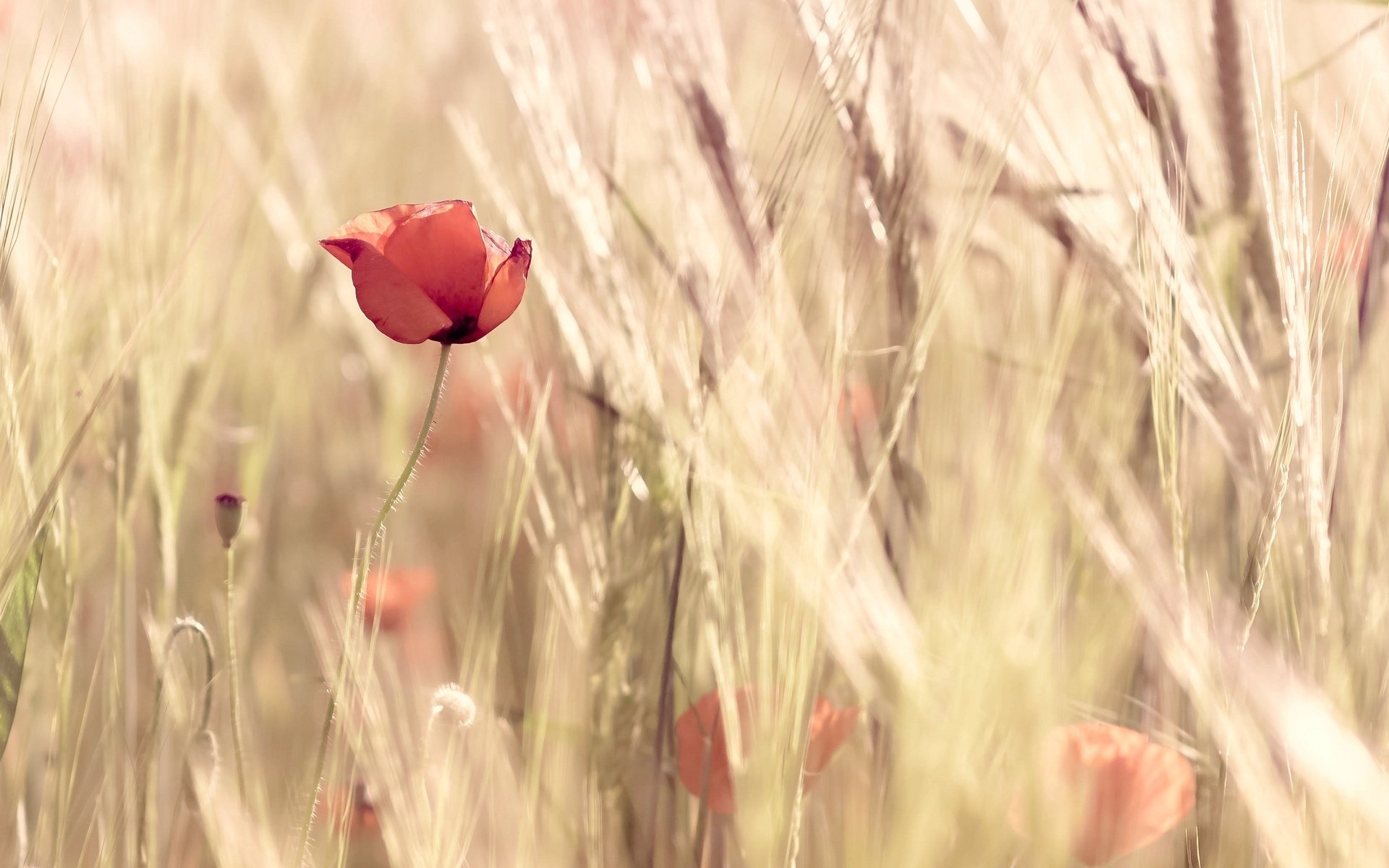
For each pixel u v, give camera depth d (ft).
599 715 6.19
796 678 5.99
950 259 6.11
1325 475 6.01
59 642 6.22
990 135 6.12
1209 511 6.25
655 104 6.28
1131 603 6.20
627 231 6.43
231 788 6.07
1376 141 6.14
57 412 6.27
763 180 6.20
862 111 6.14
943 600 6.16
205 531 6.90
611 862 6.23
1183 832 6.14
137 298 6.45
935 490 6.28
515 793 6.23
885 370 6.31
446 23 10.82
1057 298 6.34
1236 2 6.07
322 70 9.23
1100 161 6.21
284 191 8.59
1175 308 6.01
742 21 6.63
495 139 7.74
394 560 6.97
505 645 6.61
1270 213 5.95
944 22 6.27
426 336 5.76
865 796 6.18
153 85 6.63
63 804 6.14
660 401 6.19
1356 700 5.92
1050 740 5.99
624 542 6.21
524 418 6.49
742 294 6.13
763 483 6.11
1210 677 5.92
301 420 8.02
